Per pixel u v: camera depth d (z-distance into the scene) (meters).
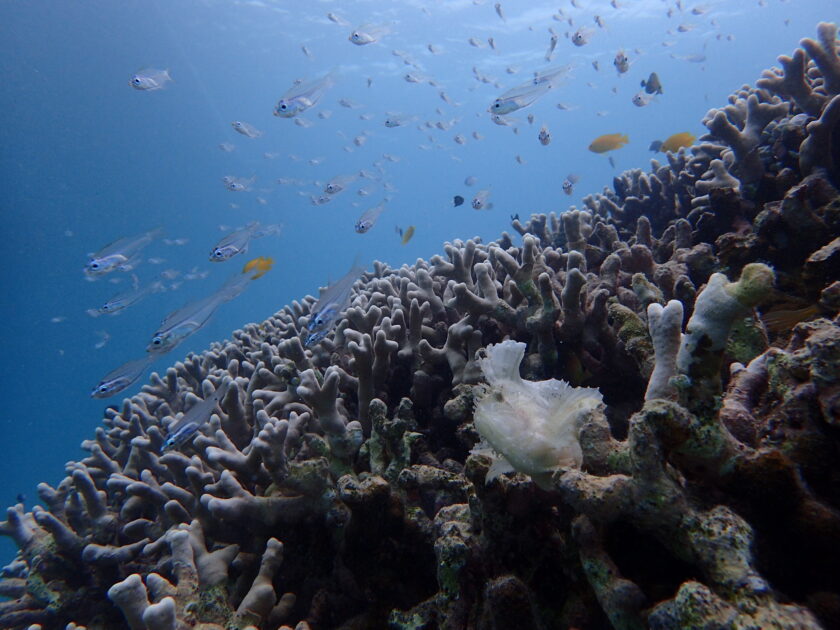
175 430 3.58
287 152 75.62
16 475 39.62
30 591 3.85
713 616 1.17
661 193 5.75
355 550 2.73
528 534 2.11
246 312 69.69
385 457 3.22
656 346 2.04
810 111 4.27
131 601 2.34
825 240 3.34
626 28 39.84
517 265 4.11
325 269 99.44
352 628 2.65
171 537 2.87
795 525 1.49
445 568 2.24
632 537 1.69
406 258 102.62
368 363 3.55
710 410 1.62
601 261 4.75
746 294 1.57
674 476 1.62
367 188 13.99
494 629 1.95
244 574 3.03
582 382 3.63
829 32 4.15
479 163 87.44
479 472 2.14
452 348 3.90
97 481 4.55
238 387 3.80
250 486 3.31
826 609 1.40
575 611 1.91
